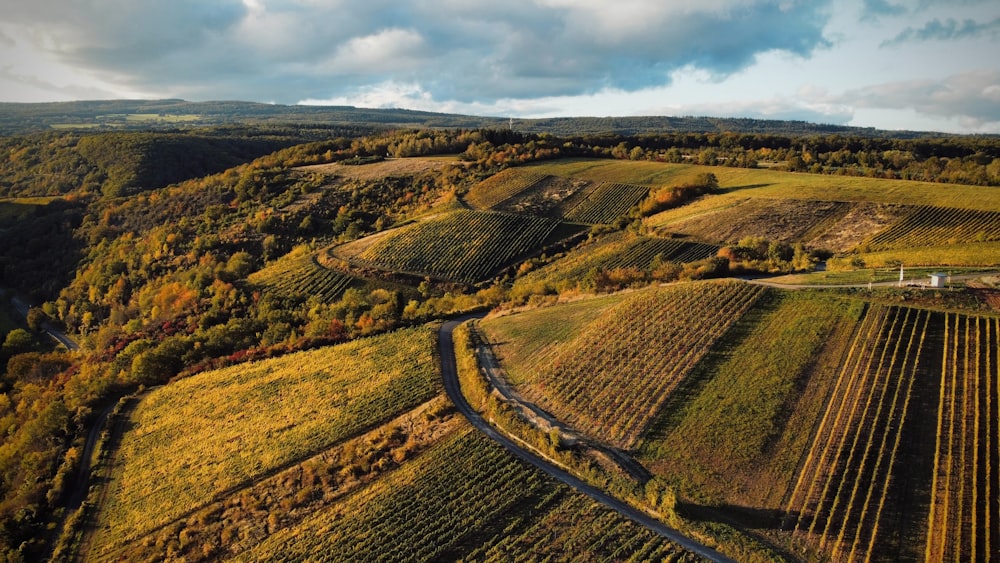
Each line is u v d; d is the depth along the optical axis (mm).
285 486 55812
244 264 125938
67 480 63156
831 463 45531
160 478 61625
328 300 108438
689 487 45469
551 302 88250
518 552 42719
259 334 94562
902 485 42812
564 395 59500
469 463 52312
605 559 40719
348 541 46906
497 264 118000
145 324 109312
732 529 41375
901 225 103500
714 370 58375
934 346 55938
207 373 82750
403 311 96062
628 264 104562
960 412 48125
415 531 46531
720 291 72375
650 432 51906
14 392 92688
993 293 63219
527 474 49875
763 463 46625
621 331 68375
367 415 63938
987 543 37750
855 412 49906
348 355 79438
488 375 67312
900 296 64875
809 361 57094
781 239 106938
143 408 76562
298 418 66312
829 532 40125
